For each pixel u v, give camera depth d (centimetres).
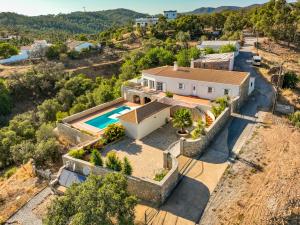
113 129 3133
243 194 2120
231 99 3681
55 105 5497
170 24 12444
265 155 2630
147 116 3238
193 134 2806
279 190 2161
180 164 2528
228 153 2672
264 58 6819
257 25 9525
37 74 6875
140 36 12600
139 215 1975
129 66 6862
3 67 7988
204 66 5494
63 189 2370
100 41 11606
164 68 4825
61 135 3784
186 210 1994
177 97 4156
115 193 1552
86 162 2439
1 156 3606
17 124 4547
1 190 2689
